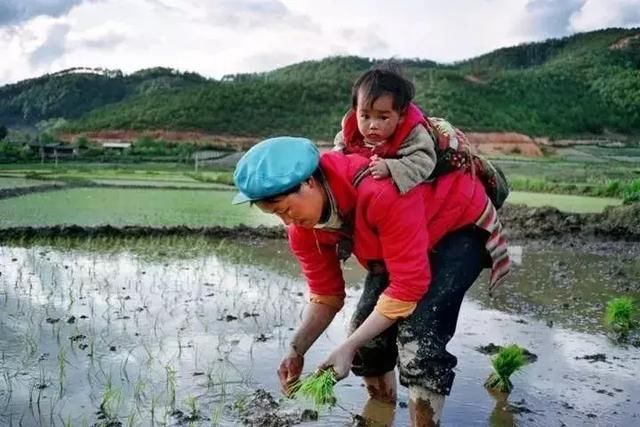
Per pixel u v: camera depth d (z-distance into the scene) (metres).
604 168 38.31
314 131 60.09
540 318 6.62
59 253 10.04
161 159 37.09
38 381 4.80
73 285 7.84
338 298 3.73
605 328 6.29
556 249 11.00
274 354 5.43
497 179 3.75
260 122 62.19
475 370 5.09
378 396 4.35
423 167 3.12
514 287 7.99
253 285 8.00
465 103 66.50
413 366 3.47
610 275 8.82
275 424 4.11
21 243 10.86
